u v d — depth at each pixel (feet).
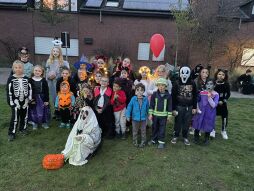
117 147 17.95
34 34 58.03
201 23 49.90
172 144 18.83
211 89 18.54
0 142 17.94
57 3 52.80
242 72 48.29
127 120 18.74
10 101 17.95
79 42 58.29
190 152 17.71
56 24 54.13
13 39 58.23
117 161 16.05
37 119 19.88
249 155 17.83
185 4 52.29
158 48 27.32
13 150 16.92
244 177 14.98
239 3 55.31
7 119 21.94
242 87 40.81
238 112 28.43
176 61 51.29
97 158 16.35
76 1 56.18
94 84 20.02
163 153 17.34
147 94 20.27
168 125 22.70
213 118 18.58
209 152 17.90
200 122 18.54
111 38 57.93
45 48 58.90
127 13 55.57
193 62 56.59
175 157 16.87
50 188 13.23
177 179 14.42
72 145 15.78
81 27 57.57
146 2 56.75
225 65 56.49
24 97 18.29
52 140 18.54
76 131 16.12
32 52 58.85
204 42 53.01
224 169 15.74
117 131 19.43
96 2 56.54
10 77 18.02
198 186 13.91
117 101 18.72
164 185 13.80
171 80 23.00
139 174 14.73
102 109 18.60
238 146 19.17
